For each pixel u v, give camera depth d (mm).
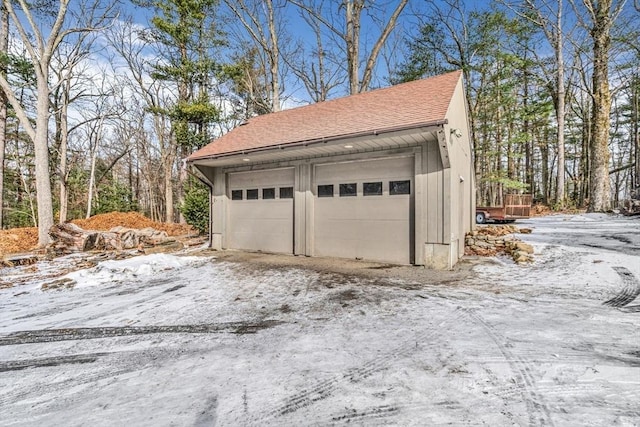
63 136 17141
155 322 3957
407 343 3057
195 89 17312
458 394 2219
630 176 26984
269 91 18938
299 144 7082
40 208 11492
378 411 2062
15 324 4020
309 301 4562
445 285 5172
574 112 23078
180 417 2064
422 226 6551
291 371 2613
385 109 7246
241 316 4047
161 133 20781
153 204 28047
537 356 2715
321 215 8055
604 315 3639
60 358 3041
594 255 6438
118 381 2574
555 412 1996
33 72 13727
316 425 1947
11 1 12242
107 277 6309
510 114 18156
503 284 5129
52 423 2070
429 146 6441
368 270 6438
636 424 1863
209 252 9492
